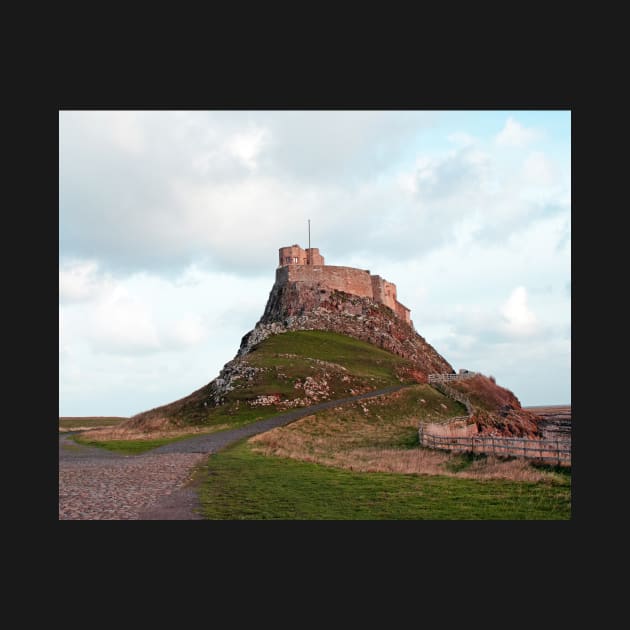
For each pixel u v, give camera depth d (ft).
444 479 95.96
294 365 289.12
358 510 75.51
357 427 209.26
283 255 487.20
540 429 293.84
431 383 323.57
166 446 160.45
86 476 100.63
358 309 452.35
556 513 73.67
